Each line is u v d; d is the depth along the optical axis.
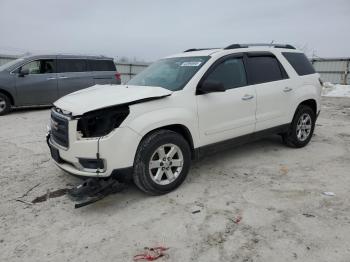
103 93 3.99
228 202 3.77
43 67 10.21
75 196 3.56
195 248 2.92
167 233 3.16
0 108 9.58
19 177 4.59
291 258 2.74
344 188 4.14
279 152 5.66
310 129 5.98
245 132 4.80
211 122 4.30
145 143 3.68
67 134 3.54
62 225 3.34
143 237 3.10
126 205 3.75
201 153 4.32
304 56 6.01
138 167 3.68
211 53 4.60
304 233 3.11
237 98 4.56
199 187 4.19
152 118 3.69
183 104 3.99
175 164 4.01
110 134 3.46
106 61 11.56
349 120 8.95
